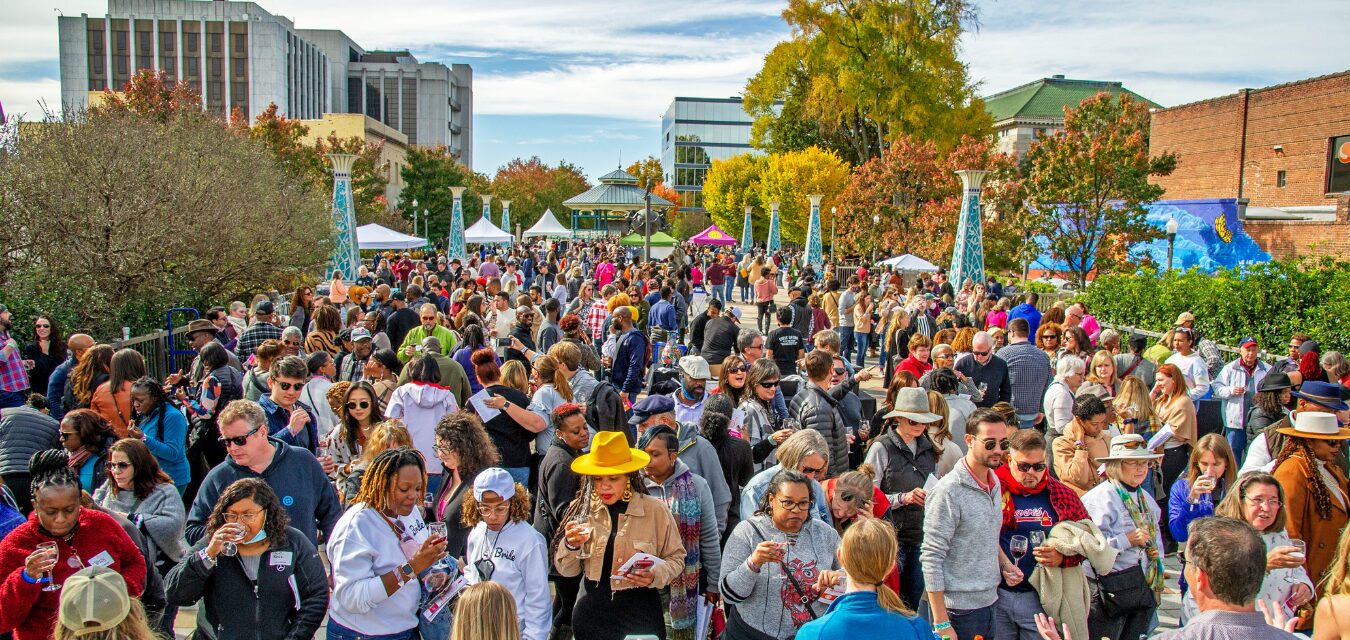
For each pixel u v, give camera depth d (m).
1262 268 14.16
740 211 64.62
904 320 13.49
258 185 19.39
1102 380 8.36
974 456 4.62
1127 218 25.66
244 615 4.09
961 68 43.84
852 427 7.34
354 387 6.40
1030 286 24.08
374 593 4.11
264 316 10.60
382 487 4.29
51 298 12.54
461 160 173.12
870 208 35.84
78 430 5.29
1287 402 7.48
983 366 8.47
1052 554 4.58
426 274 21.95
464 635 3.37
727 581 4.37
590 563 4.66
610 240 64.19
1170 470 7.19
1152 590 4.93
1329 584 3.70
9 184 13.96
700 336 12.62
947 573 4.65
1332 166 33.00
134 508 4.94
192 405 7.31
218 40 109.31
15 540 4.11
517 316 11.31
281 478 4.98
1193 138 40.22
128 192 14.94
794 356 10.39
